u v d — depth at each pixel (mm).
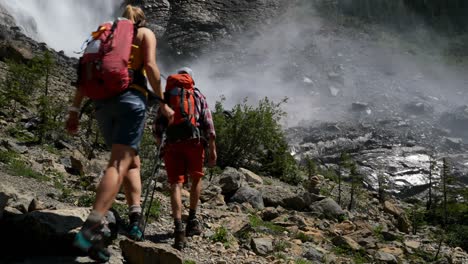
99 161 7074
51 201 4918
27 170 5836
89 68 3090
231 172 7711
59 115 9375
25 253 3551
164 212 5617
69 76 14195
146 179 6738
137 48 3295
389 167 15305
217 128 9953
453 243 7961
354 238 6664
